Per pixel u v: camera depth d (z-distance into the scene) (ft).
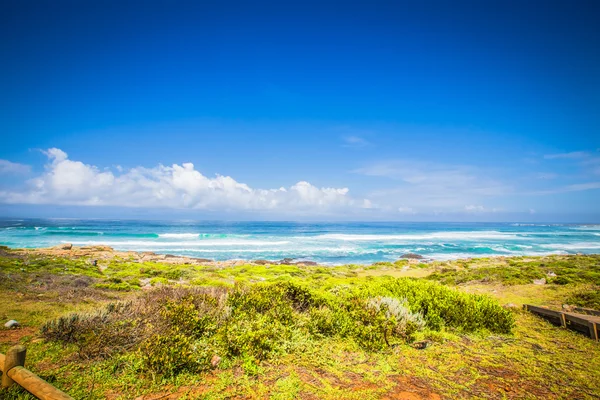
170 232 262.67
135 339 20.61
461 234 300.81
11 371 14.35
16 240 161.58
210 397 15.38
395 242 204.64
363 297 30.22
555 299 43.27
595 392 17.40
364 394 16.26
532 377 19.03
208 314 24.44
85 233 214.90
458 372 19.43
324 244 183.32
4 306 30.30
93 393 15.24
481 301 29.71
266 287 31.07
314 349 21.66
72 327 21.53
